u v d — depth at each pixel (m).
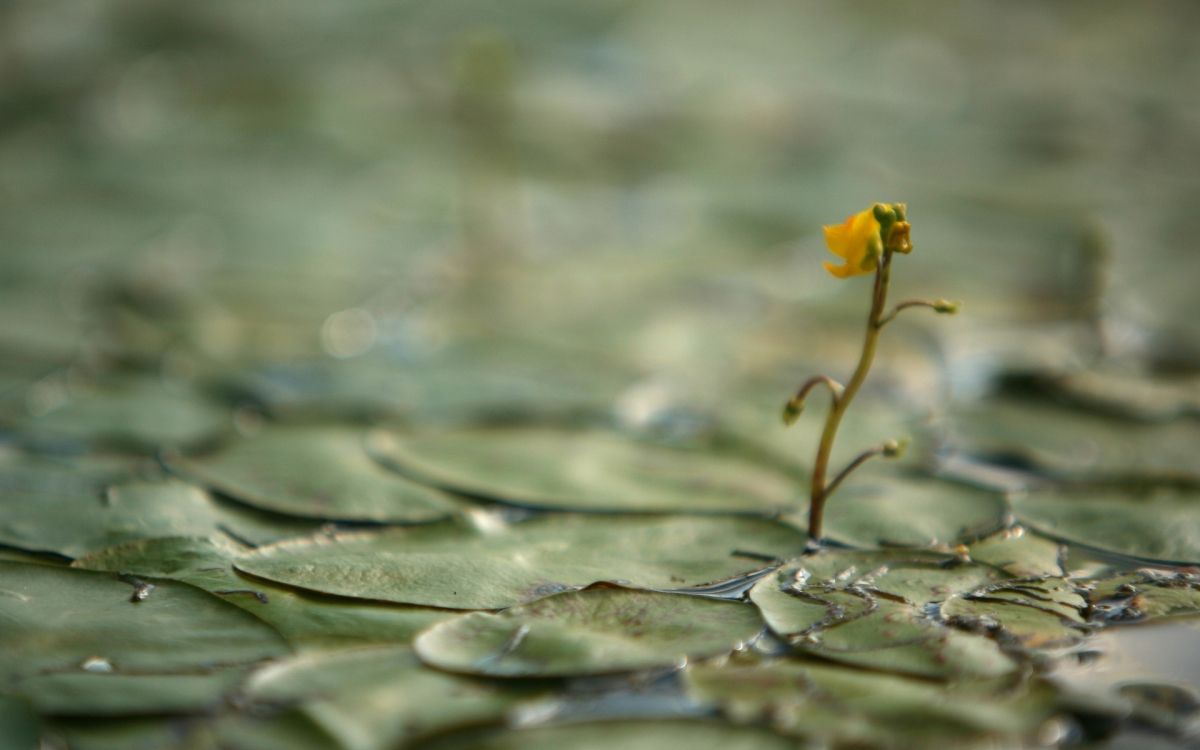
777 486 1.11
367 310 1.28
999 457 1.13
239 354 1.22
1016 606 1.03
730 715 0.99
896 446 1.06
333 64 2.24
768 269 1.41
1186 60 2.35
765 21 2.66
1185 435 1.14
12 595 1.03
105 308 1.27
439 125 1.95
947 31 2.62
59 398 1.17
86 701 0.99
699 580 1.04
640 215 1.62
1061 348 1.23
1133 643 1.02
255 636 1.01
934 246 1.45
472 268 1.40
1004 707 0.99
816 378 1.06
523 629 1.01
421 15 2.51
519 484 1.10
